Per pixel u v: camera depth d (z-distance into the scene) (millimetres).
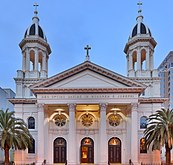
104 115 48719
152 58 57719
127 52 59688
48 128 52875
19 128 44594
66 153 52469
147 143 44812
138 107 52219
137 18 58938
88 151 53594
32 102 54781
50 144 53344
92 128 54156
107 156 47688
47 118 52156
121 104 49750
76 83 49688
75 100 49156
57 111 54031
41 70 57906
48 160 51562
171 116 42688
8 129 42812
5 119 42938
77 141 53594
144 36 56656
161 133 41469
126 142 52094
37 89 49219
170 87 125750
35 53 57250
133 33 58500
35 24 58781
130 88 48781
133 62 58562
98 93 49312
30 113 54656
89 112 54625
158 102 54094
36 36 57438
